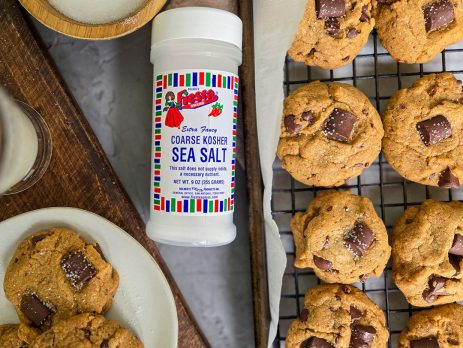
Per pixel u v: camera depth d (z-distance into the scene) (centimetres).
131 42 45
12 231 42
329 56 43
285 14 41
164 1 39
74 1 40
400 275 43
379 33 43
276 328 43
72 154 43
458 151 42
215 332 46
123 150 45
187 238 39
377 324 42
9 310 42
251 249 43
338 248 42
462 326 43
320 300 43
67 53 45
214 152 39
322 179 42
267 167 41
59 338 39
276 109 41
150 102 45
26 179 42
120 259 42
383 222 43
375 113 42
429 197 45
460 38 43
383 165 45
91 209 43
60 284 40
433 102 42
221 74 38
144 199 45
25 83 42
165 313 42
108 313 42
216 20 37
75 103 43
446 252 42
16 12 42
